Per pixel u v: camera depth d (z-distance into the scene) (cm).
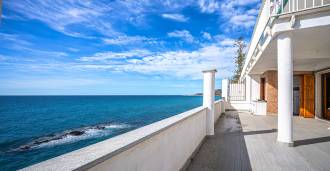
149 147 222
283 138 512
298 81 1260
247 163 388
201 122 532
